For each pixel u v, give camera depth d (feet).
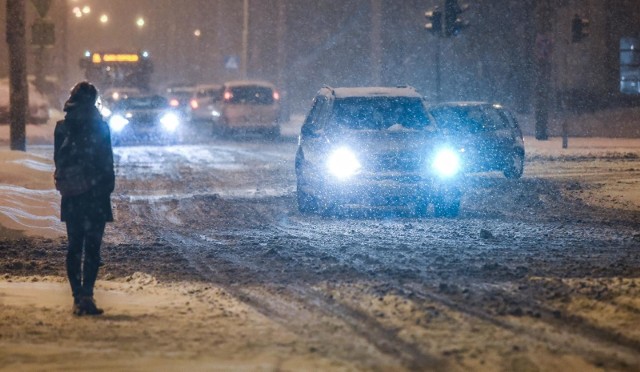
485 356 67.26
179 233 137.28
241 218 153.28
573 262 105.70
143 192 194.18
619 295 85.76
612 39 444.55
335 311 81.97
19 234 133.90
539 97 336.90
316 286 93.20
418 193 147.43
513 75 479.41
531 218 148.25
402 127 154.40
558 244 120.06
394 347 69.67
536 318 78.54
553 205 164.86
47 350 69.41
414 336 72.69
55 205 161.48
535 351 68.64
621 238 125.39
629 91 448.65
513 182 202.49
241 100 385.50
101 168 83.82
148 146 348.18
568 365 65.57
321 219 149.89
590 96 444.55
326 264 106.01
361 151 148.25
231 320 79.10
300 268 104.01
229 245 123.75
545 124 337.52
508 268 100.78
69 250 84.23
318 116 163.32
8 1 250.78
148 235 135.64
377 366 64.75
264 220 150.20
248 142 368.27
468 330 74.49
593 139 344.69
